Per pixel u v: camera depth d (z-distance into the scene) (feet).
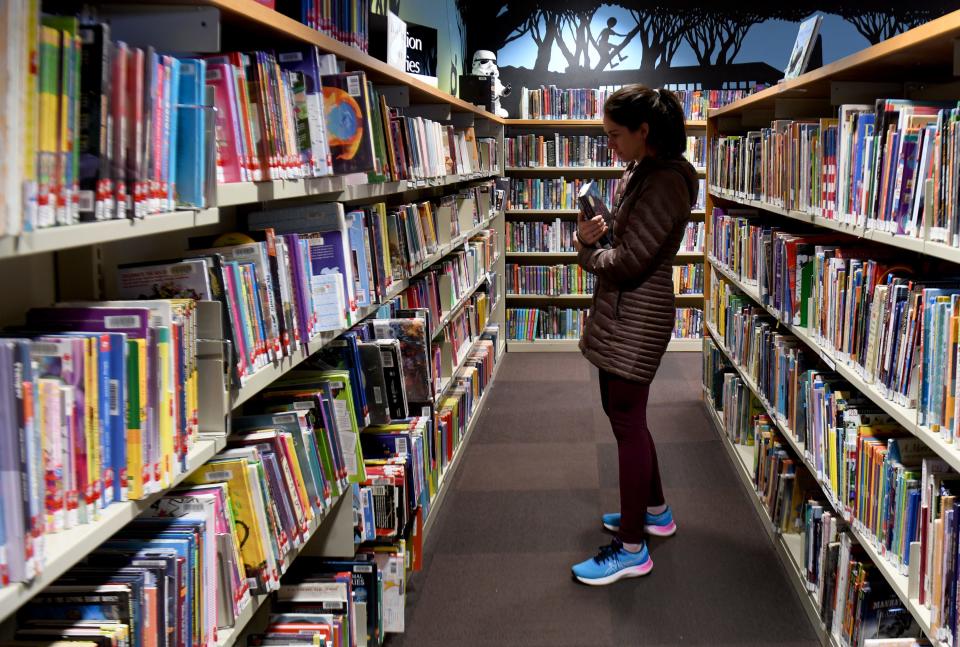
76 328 3.88
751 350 12.32
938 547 5.37
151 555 4.22
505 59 24.45
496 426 16.03
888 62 7.36
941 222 5.37
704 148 22.77
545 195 22.86
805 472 9.84
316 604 6.89
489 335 19.34
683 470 13.43
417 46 13.98
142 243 5.92
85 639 3.73
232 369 4.72
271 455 5.40
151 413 3.86
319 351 7.28
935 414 5.49
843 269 7.76
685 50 23.79
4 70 2.79
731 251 14.28
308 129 5.89
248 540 5.07
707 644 8.33
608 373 9.45
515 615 8.94
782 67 23.49
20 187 2.88
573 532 11.10
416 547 9.00
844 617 7.41
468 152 15.71
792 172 9.68
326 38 6.15
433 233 11.66
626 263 8.83
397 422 8.90
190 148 4.17
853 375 7.29
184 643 4.34
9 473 2.94
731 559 10.21
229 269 4.84
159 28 4.59
